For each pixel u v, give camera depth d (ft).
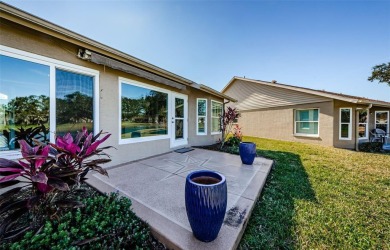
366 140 33.30
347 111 29.50
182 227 6.40
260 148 27.02
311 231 7.11
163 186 10.25
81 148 6.34
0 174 4.68
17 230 5.08
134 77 16.22
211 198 5.28
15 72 9.75
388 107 35.04
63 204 5.29
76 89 12.17
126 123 15.66
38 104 10.53
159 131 19.60
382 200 10.07
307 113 33.53
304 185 12.10
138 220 6.72
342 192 11.09
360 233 7.11
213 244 5.58
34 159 4.76
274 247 6.18
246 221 7.16
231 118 26.25
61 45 11.17
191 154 19.69
